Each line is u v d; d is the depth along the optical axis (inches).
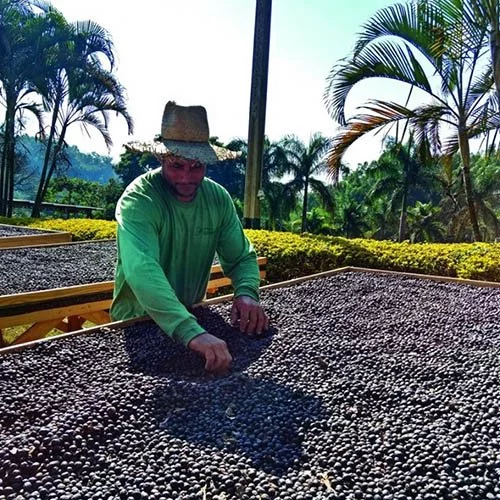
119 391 70.4
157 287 83.2
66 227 279.9
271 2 262.8
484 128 284.5
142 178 99.7
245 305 98.4
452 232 768.3
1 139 509.4
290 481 50.7
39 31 467.5
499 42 231.3
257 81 267.0
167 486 49.3
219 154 98.3
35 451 55.0
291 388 73.4
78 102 500.7
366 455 55.5
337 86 270.2
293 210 821.2
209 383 74.4
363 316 110.3
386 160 823.1
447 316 110.6
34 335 125.8
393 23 249.3
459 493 48.6
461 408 66.9
